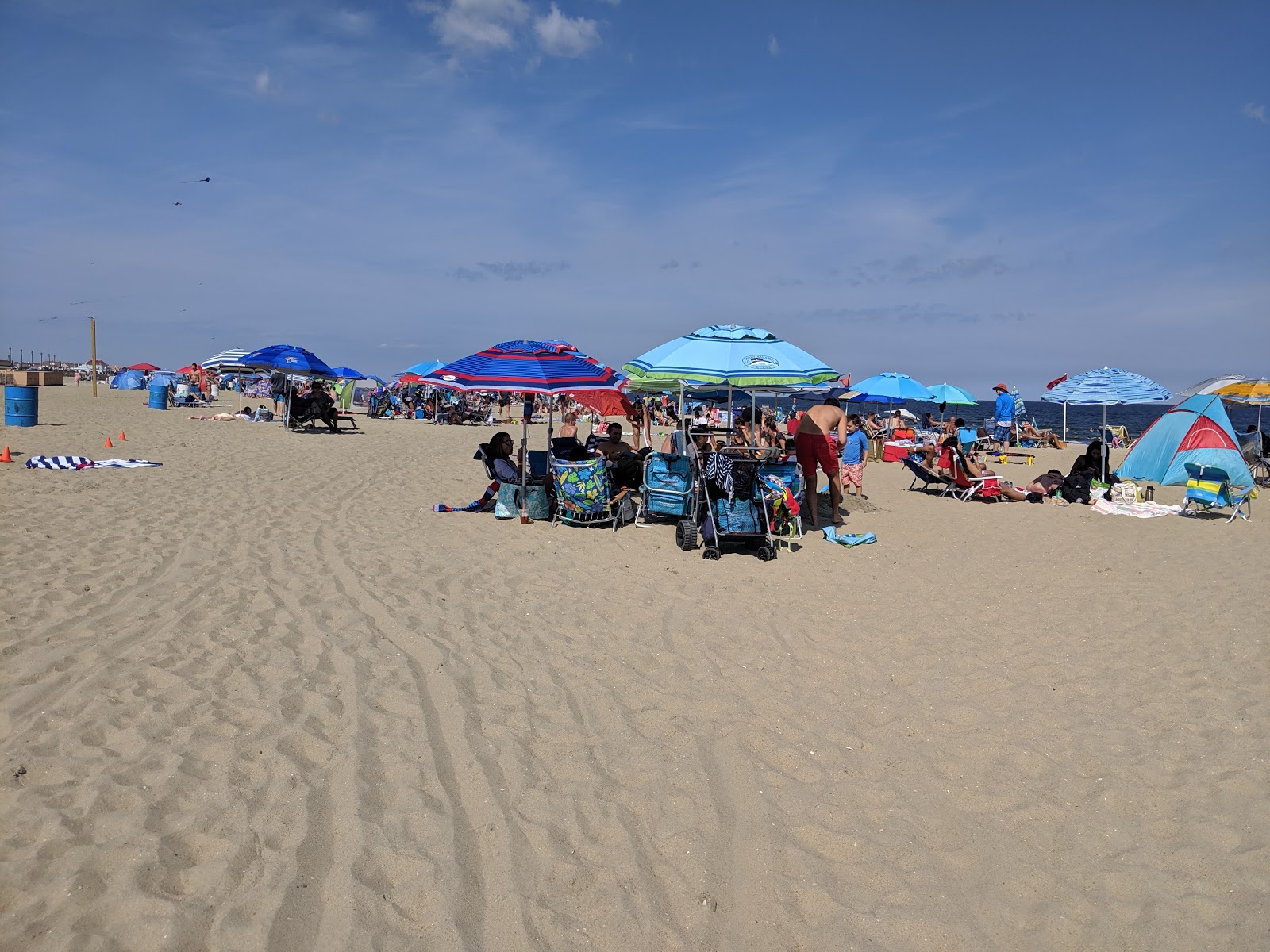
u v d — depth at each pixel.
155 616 5.94
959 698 5.26
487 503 11.23
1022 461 22.44
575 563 8.32
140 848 3.30
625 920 3.17
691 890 3.38
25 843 3.28
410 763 4.14
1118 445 26.88
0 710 4.38
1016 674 5.66
